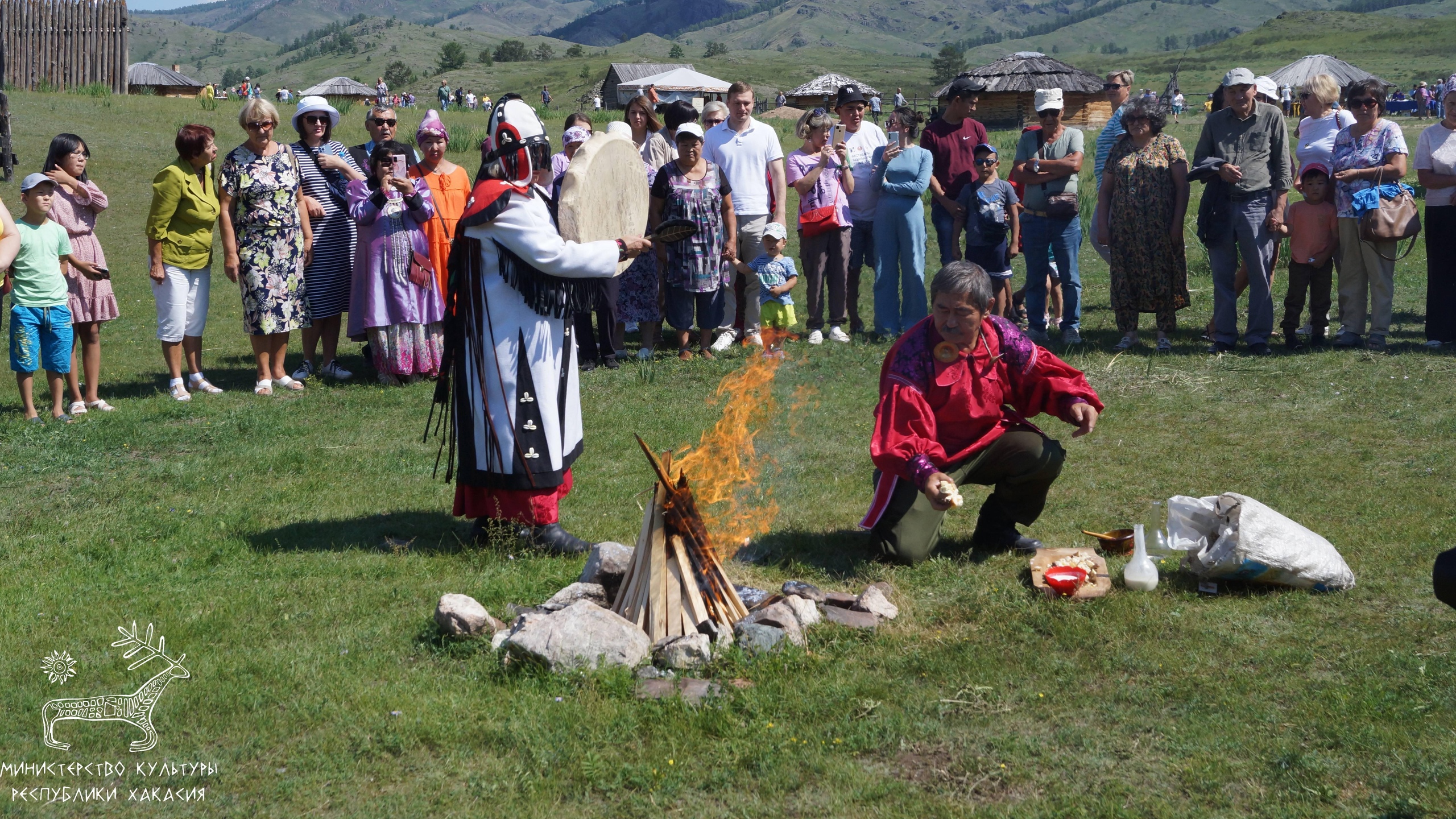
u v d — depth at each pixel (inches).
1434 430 286.0
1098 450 284.7
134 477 280.2
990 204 392.5
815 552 222.2
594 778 143.3
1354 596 192.5
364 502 258.1
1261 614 187.2
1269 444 283.6
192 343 366.6
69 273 338.0
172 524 242.1
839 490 258.5
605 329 380.5
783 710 158.6
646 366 375.6
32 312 323.6
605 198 221.1
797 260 560.7
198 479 274.8
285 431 319.0
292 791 141.7
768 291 397.4
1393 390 323.9
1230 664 170.2
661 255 390.9
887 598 194.9
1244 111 360.8
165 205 349.7
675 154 412.8
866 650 177.2
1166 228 376.2
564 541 222.1
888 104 4141.2
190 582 209.6
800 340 413.7
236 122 1015.6
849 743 149.9
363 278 370.6
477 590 202.7
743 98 397.1
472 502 225.3
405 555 222.5
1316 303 380.2
